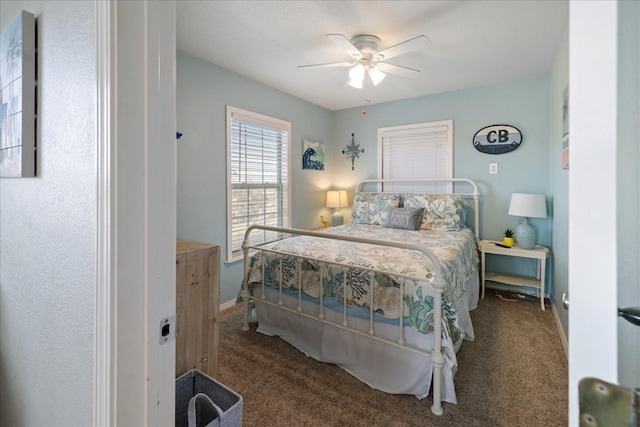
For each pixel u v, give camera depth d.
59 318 0.83
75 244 0.76
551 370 1.95
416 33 2.29
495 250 3.12
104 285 0.64
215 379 1.23
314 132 4.18
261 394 1.73
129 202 0.64
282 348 2.21
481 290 3.32
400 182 4.06
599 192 0.46
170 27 0.69
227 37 2.34
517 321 2.67
